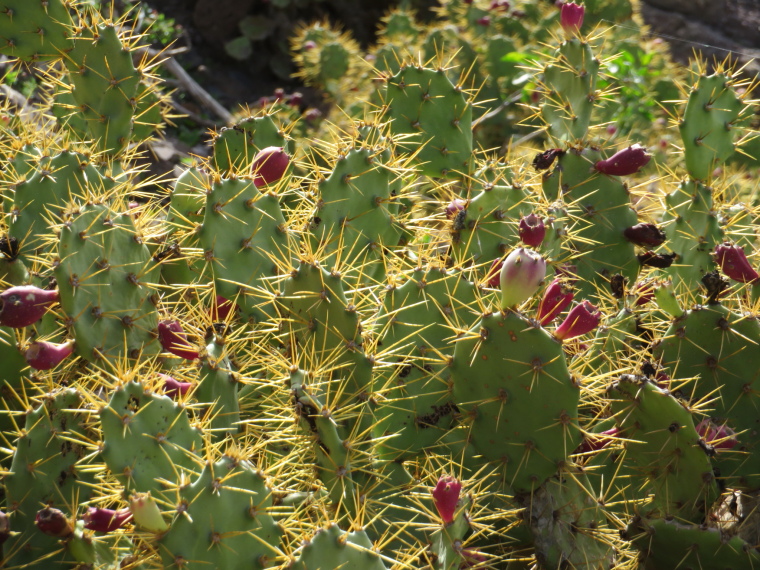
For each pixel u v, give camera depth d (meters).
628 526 2.12
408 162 2.45
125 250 2.05
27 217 2.21
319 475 1.98
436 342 2.10
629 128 4.35
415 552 1.97
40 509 1.95
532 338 1.93
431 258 2.16
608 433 2.10
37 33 2.56
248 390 2.15
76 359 2.07
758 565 2.07
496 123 4.52
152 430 1.85
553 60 2.56
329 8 7.11
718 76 2.48
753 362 2.13
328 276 2.02
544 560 2.01
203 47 6.51
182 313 2.25
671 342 2.16
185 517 1.80
